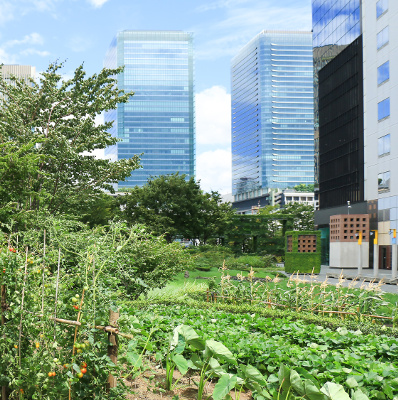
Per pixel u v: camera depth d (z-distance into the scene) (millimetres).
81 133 16469
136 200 37938
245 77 192625
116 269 4703
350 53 45750
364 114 43156
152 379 4613
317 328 7137
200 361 4270
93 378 3418
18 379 3439
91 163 16500
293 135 178250
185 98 177500
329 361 4906
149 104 176500
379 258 39469
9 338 3551
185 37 179500
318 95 53969
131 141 174500
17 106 16203
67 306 3695
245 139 190750
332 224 41156
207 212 42438
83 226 7320
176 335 4422
